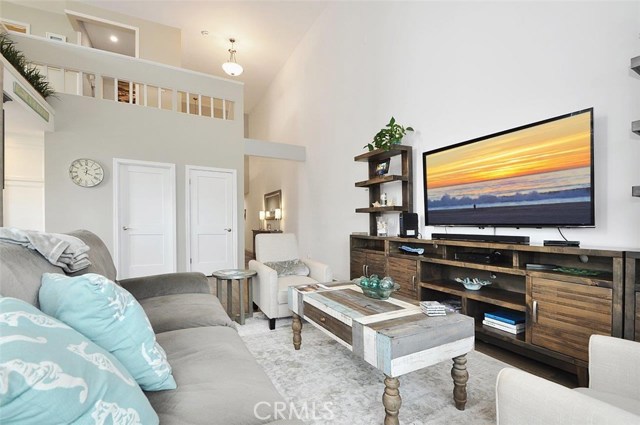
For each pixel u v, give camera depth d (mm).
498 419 869
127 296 954
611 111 1954
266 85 8312
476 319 2457
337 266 5020
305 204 6176
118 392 667
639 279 1622
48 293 917
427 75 3326
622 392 1015
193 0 5059
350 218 4699
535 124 2252
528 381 812
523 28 2426
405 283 3021
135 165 4500
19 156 4207
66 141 4008
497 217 2527
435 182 3123
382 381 1829
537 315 1954
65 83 4066
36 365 530
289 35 6109
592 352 1097
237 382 1013
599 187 2004
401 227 3303
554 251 1889
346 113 4797
